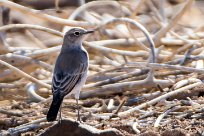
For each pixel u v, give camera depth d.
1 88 15.72
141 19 19.56
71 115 13.80
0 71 16.33
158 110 13.52
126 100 14.57
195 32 18.61
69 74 13.02
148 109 13.67
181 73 15.52
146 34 15.75
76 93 13.16
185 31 19.22
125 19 16.22
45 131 12.04
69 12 20.03
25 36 18.89
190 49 16.14
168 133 12.02
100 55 17.28
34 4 20.66
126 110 13.96
